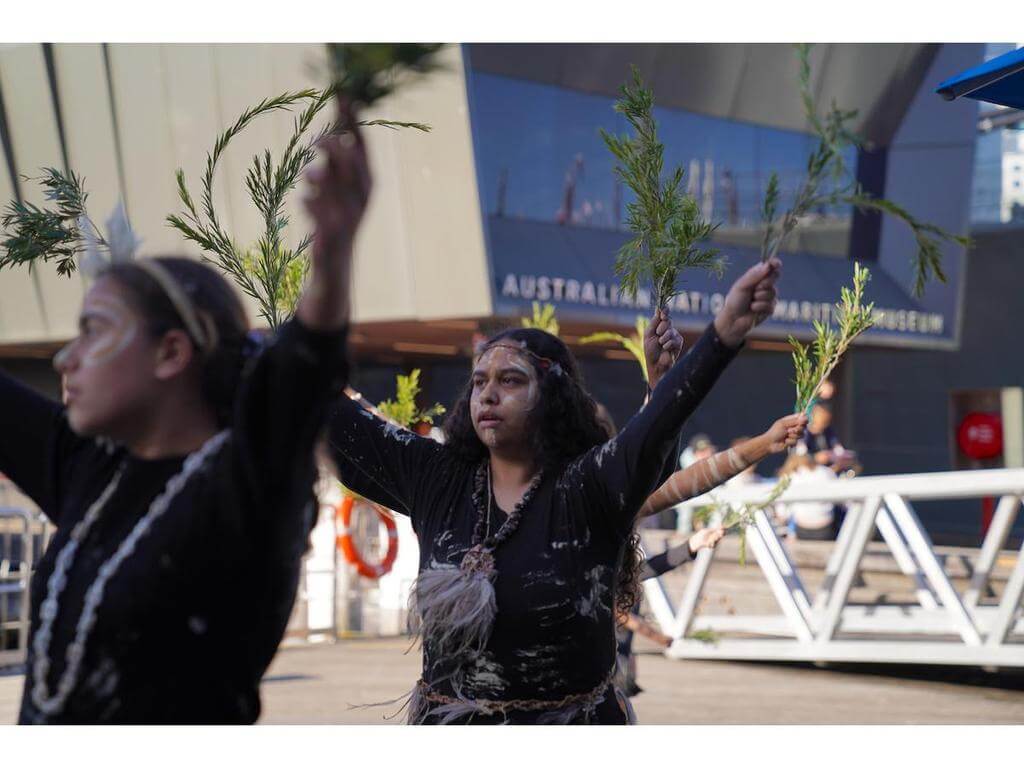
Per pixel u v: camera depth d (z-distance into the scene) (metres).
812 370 3.16
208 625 1.73
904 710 6.90
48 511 2.00
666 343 2.99
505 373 2.82
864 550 8.16
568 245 18.62
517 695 2.66
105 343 1.78
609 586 2.71
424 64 1.45
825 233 22.17
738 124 20.19
